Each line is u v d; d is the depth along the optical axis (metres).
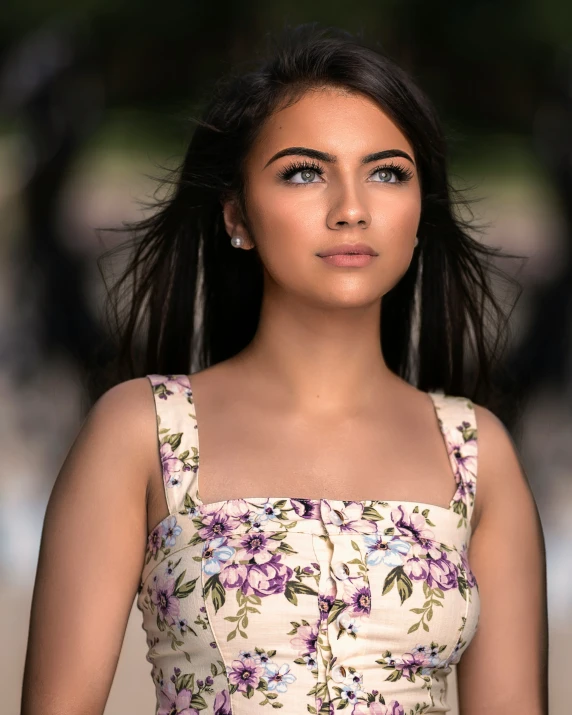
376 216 4.70
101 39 21.27
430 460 4.87
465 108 22.59
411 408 4.99
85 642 4.50
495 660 4.86
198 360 5.52
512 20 22.23
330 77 4.81
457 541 4.73
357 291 4.67
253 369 4.90
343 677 4.43
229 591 4.43
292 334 4.86
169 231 5.38
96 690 4.50
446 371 5.60
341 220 4.64
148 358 5.51
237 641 4.41
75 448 4.71
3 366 16.09
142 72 22.00
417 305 5.56
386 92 4.81
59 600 4.53
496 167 23.27
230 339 5.51
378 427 4.86
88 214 21.66
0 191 19.33
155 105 22.41
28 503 13.03
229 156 4.98
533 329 14.91
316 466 4.72
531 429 14.60
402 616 4.50
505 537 4.93
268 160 4.79
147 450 4.68
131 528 4.62
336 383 4.86
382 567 4.51
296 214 4.71
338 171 4.72
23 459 14.54
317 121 4.75
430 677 4.60
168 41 21.95
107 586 4.55
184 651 4.49
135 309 5.50
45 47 18.61
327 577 4.47
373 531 4.57
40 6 21.72
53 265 16.64
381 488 4.73
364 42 5.42
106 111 22.31
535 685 4.88
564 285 15.05
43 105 17.91
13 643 9.41
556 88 17.02
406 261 4.79
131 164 23.83
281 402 4.84
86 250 16.75
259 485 4.63
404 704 4.51
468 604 4.62
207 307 5.48
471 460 4.90
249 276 5.41
